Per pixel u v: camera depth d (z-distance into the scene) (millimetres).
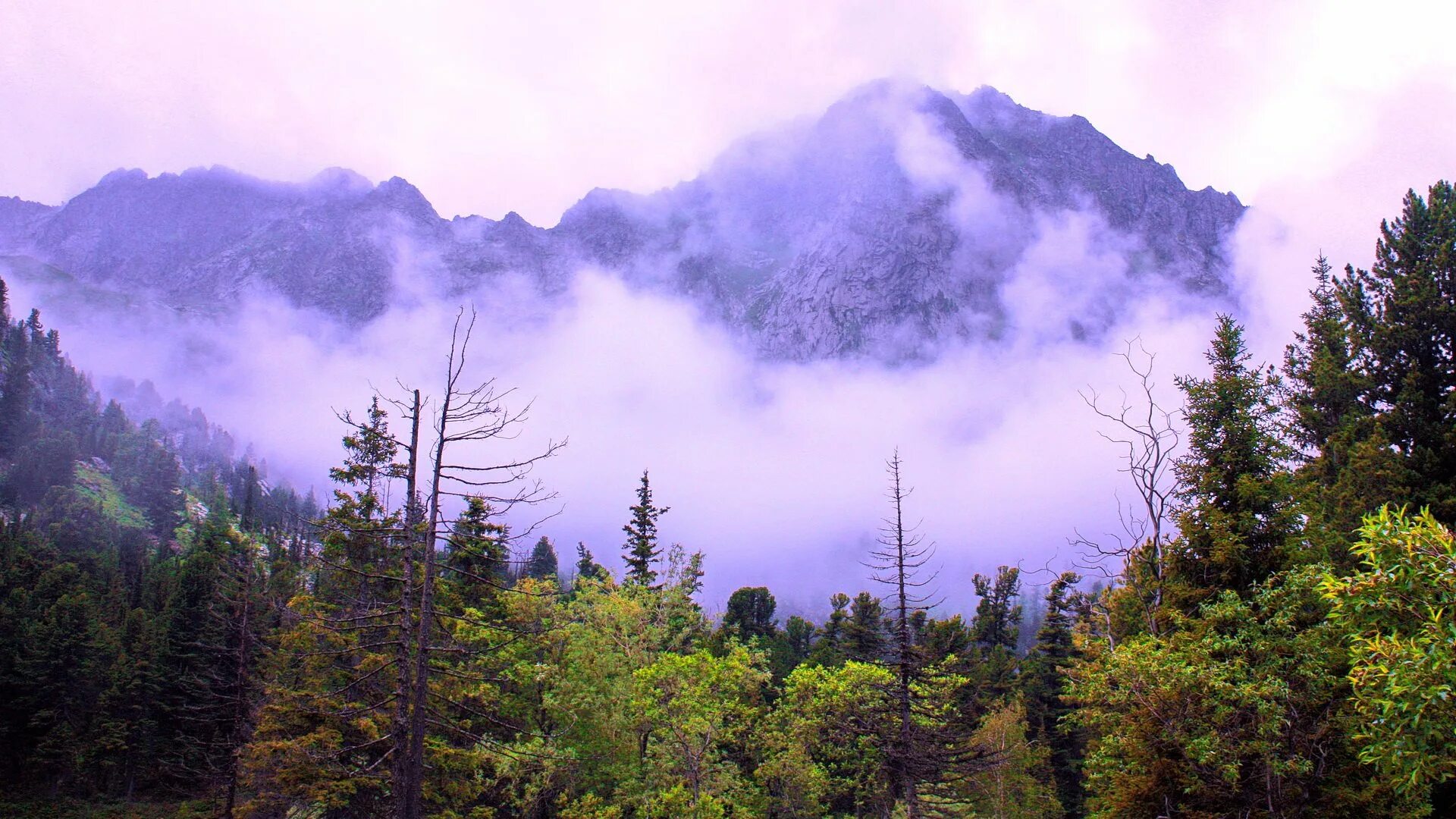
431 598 16188
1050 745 49375
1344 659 17219
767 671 33312
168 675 55656
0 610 56531
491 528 17219
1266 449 22469
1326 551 21188
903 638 25938
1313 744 17469
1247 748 17422
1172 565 22969
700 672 30000
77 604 60719
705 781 28797
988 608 68250
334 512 25219
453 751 23703
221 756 37156
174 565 85438
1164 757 19547
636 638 33625
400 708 16094
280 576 34656
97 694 55781
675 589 39156
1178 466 23516
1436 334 25531
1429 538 11211
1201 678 17547
